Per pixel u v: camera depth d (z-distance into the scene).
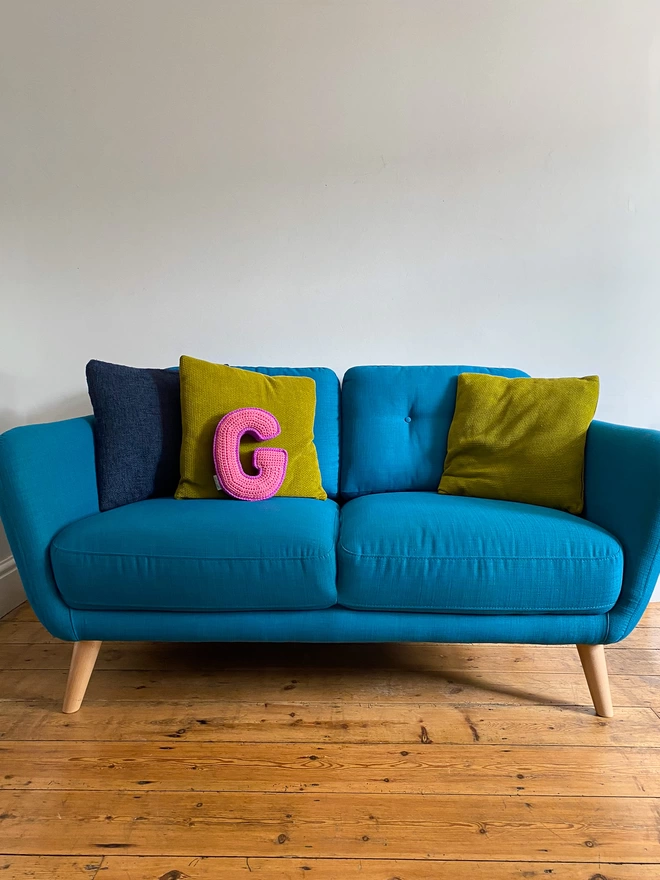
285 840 0.92
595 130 1.94
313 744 1.18
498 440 1.59
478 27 1.92
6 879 0.85
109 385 1.54
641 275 1.98
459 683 1.43
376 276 2.01
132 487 1.53
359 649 1.64
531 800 1.01
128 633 1.28
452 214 1.99
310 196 1.99
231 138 1.98
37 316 2.04
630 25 1.91
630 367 2.02
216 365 1.65
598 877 0.85
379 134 1.96
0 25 1.95
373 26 1.93
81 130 1.99
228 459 1.49
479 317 2.02
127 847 0.91
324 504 1.53
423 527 1.27
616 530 1.29
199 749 1.16
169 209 2.00
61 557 1.23
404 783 1.06
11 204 2.01
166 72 1.96
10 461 1.21
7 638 1.68
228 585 1.23
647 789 1.04
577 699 1.35
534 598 1.23
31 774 1.08
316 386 1.83
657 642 1.65
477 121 1.95
